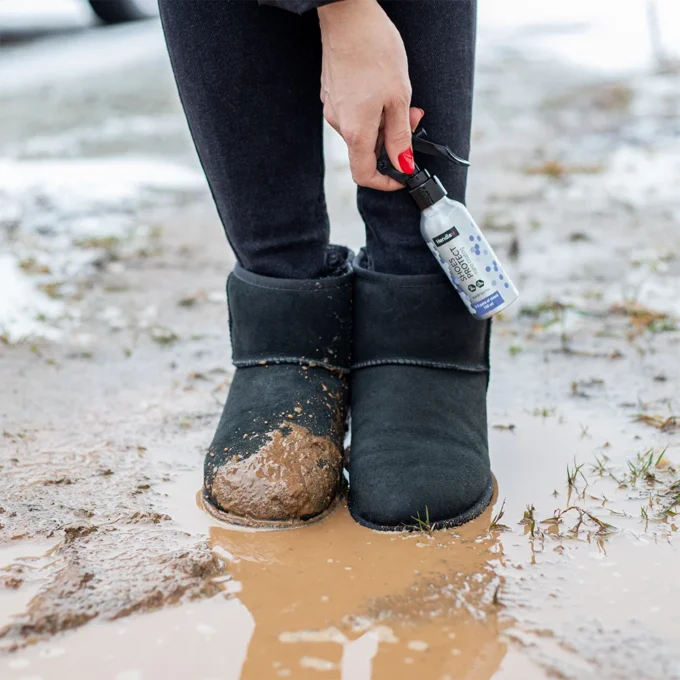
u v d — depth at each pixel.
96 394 1.97
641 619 1.12
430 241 1.44
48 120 5.68
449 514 1.36
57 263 3.03
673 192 3.89
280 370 1.51
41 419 1.82
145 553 1.28
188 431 1.77
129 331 2.41
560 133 5.39
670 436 1.69
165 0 1.35
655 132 5.20
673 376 2.00
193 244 3.29
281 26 1.35
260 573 1.24
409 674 1.02
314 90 1.43
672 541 1.31
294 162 1.44
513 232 3.35
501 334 2.34
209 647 1.07
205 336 2.38
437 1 1.34
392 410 1.47
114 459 1.63
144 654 1.06
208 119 1.40
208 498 1.42
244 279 1.53
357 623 1.12
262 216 1.46
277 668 1.04
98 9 9.97
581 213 3.61
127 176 4.30
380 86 1.21
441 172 1.44
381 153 1.37
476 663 1.04
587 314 2.45
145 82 6.83
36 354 2.22
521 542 1.31
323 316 1.51
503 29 9.97
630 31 8.90
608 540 1.31
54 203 3.81
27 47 8.89
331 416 1.48
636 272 2.82
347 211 3.72
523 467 1.57
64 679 1.02
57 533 1.35
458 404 1.50
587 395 1.92
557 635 1.09
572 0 11.66
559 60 7.75
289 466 1.37
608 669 1.02
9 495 1.48
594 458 1.61
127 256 3.12
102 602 1.15
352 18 1.17
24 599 1.17
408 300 1.49
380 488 1.36
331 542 1.32
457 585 1.20
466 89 1.42
